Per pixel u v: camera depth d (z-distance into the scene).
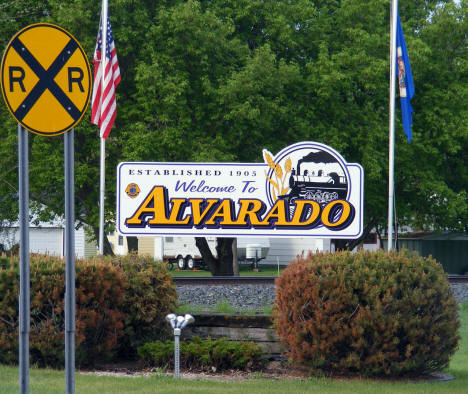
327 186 34.59
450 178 60.25
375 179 52.50
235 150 50.19
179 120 47.62
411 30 56.91
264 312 26.64
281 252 95.25
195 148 47.94
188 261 88.00
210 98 49.72
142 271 19.77
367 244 90.62
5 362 17.02
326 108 52.69
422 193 56.59
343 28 53.56
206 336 19.69
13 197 52.44
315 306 16.81
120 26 48.41
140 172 35.12
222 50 50.19
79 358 17.41
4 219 54.25
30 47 9.36
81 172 47.59
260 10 52.38
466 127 54.31
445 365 17.78
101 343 17.91
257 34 53.94
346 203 34.44
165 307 19.86
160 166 35.06
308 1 53.16
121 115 49.06
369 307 16.70
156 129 48.41
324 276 16.94
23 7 48.78
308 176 34.69
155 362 18.06
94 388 14.15
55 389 13.83
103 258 19.98
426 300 16.91
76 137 49.53
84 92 9.49
